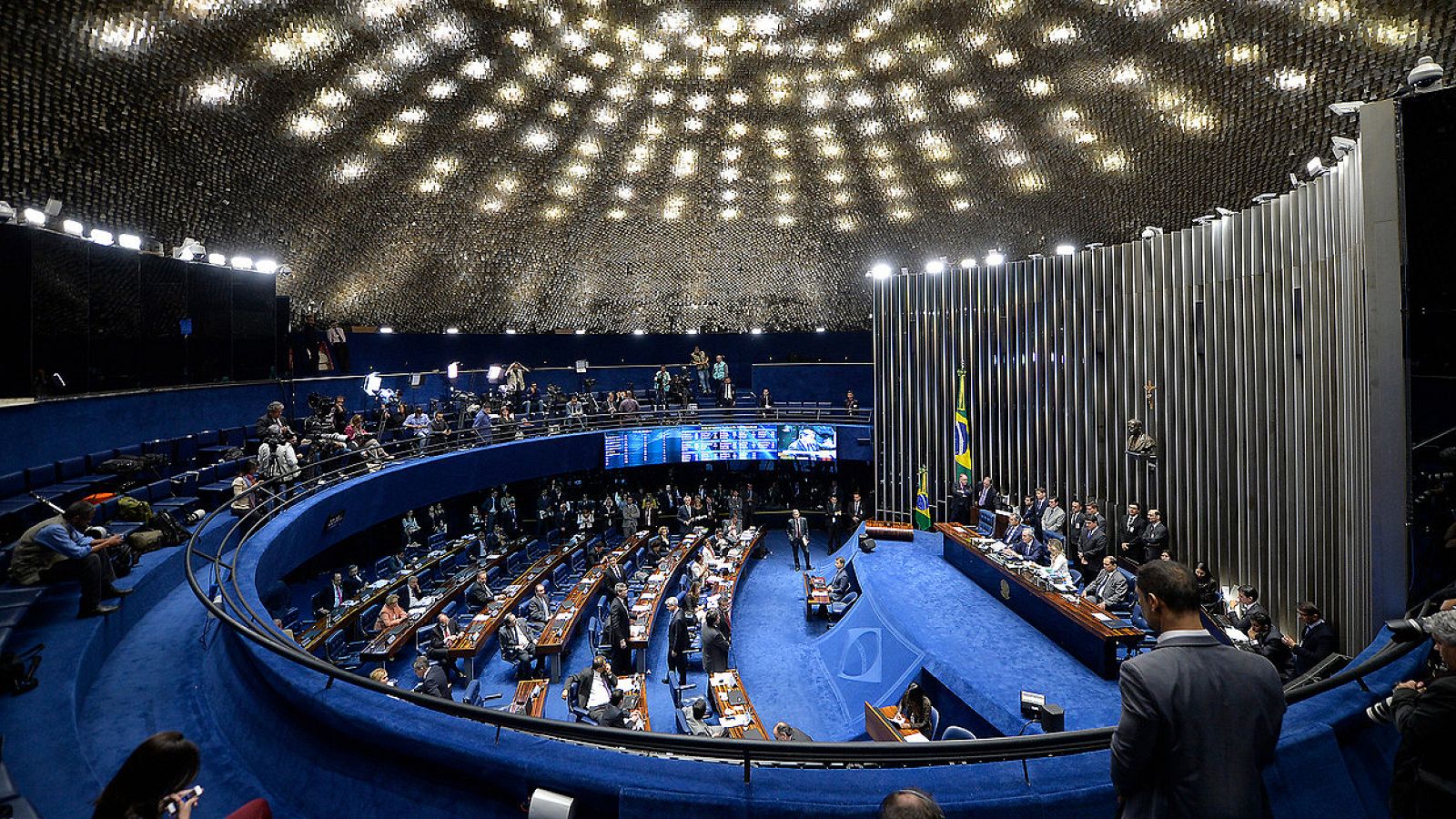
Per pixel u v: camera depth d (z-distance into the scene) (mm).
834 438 26906
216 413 16766
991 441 21516
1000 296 21141
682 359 33000
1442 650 3215
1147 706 2574
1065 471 19156
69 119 13242
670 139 25266
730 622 18172
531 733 4789
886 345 24953
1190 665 2621
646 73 22781
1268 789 3971
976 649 12844
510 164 24109
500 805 4504
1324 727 4285
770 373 30703
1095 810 3992
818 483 29562
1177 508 15602
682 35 21438
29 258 12188
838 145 24453
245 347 18484
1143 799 2686
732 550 22984
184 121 15250
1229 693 2582
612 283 30172
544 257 28125
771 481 30000
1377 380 6434
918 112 21719
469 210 24766
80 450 12555
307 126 18016
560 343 31797
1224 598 13828
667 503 28484
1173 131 16219
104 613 7723
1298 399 12000
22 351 12062
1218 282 14312
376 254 23938
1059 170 19891
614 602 15539
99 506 10688
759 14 20625
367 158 20469
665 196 27328
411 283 26062
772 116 24281
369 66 17969
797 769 4375
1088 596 13281
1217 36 13680
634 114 24156
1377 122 6406
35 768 5172
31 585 7758
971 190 22969
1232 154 15586
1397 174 6336
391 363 27422
